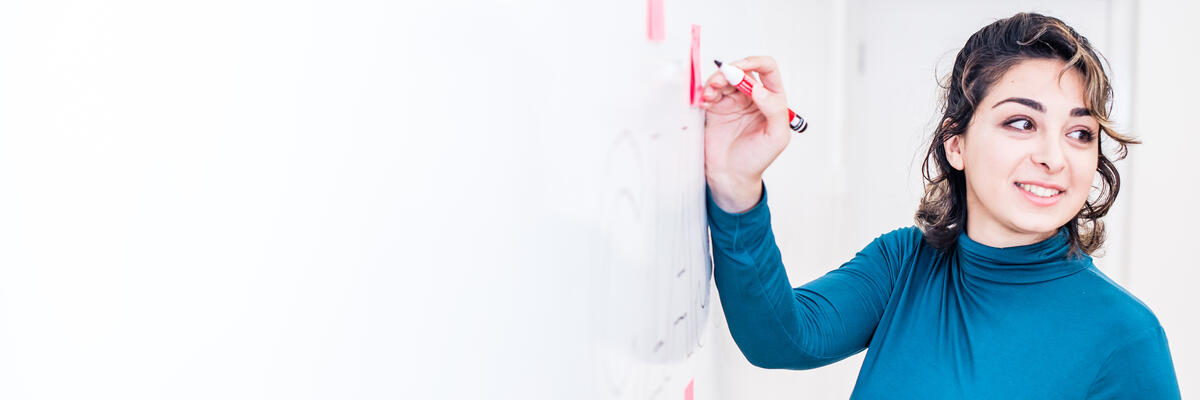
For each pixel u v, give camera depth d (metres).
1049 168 0.85
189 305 0.26
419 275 0.37
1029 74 0.86
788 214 1.46
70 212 0.23
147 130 0.24
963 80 0.93
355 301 0.33
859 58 2.21
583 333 0.57
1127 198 2.12
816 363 0.99
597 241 0.58
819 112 1.79
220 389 0.27
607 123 0.58
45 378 0.23
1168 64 2.02
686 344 0.87
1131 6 2.03
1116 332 0.84
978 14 2.10
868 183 2.26
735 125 0.87
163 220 0.25
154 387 0.25
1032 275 0.90
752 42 1.14
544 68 0.48
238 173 0.27
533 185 0.47
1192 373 2.14
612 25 0.59
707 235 0.92
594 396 0.60
